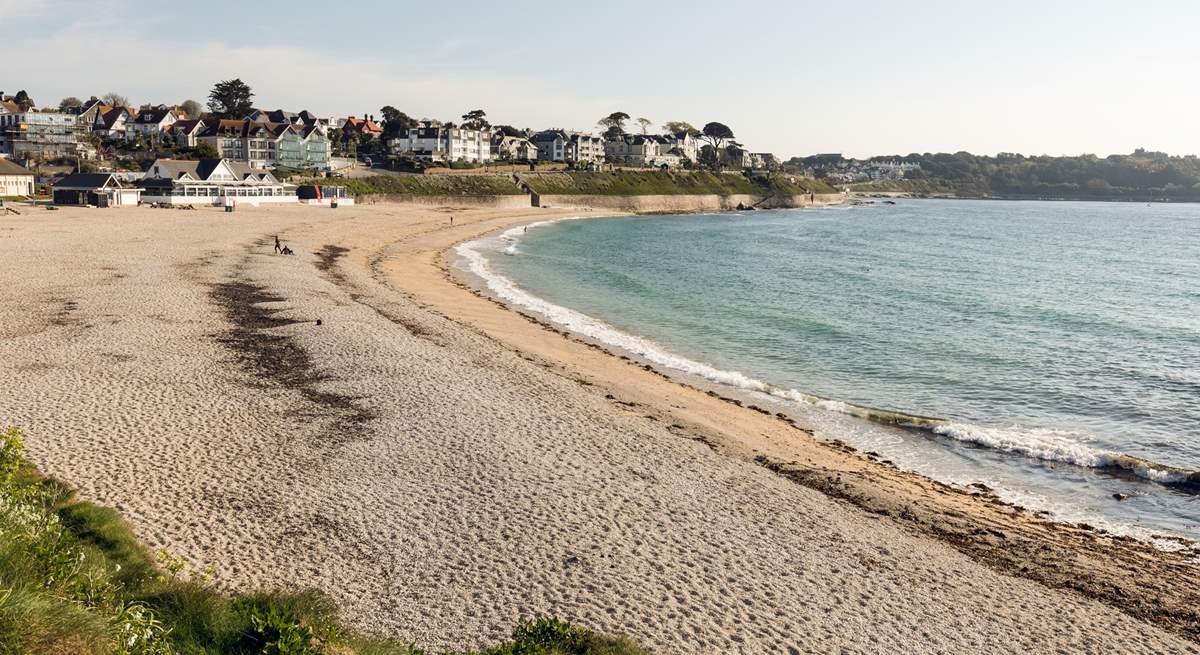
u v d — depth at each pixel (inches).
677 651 530.9
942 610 618.2
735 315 1968.5
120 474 741.3
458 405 1015.6
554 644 497.7
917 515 810.8
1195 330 1807.3
